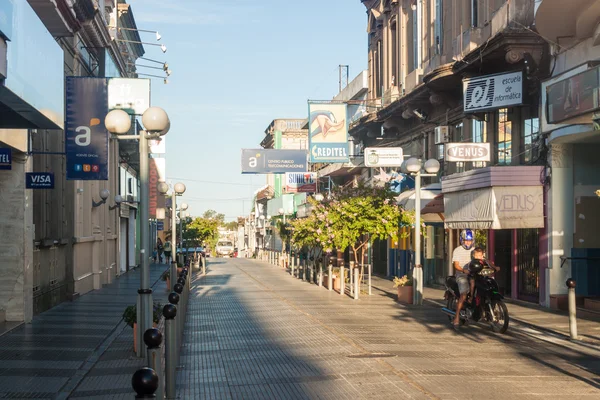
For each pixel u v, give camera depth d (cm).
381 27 3547
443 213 2472
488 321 1402
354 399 821
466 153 1988
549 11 1559
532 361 1067
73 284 2247
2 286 1589
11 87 893
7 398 866
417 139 2989
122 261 4100
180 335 1227
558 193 1816
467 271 1430
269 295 2333
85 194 2622
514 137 2028
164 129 1053
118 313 1842
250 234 10138
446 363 1048
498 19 1997
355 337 1328
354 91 4200
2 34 847
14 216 1584
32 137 1719
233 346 1248
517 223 1841
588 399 812
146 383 432
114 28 3594
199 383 934
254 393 868
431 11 2744
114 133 1054
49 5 1747
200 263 4453
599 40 1523
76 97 1702
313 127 2856
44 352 1211
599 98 1340
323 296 2283
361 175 4034
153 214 4731
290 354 1151
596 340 1263
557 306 1775
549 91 1555
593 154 1827
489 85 1945
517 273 2034
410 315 1714
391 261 3388
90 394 883
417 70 2855
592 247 1820
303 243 3048
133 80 2136
